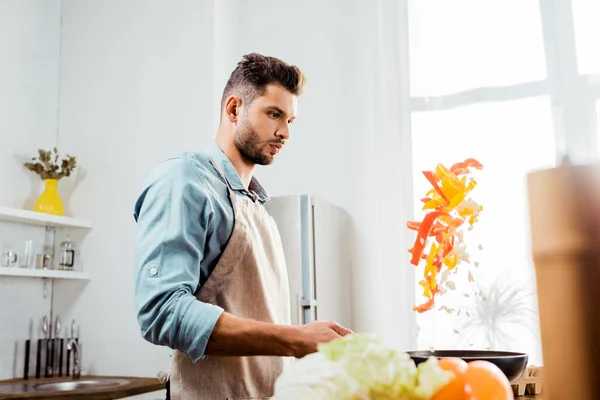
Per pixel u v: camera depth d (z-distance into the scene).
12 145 2.83
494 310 1.38
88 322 2.86
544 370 0.42
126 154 2.97
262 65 1.45
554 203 0.42
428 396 0.52
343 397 0.50
